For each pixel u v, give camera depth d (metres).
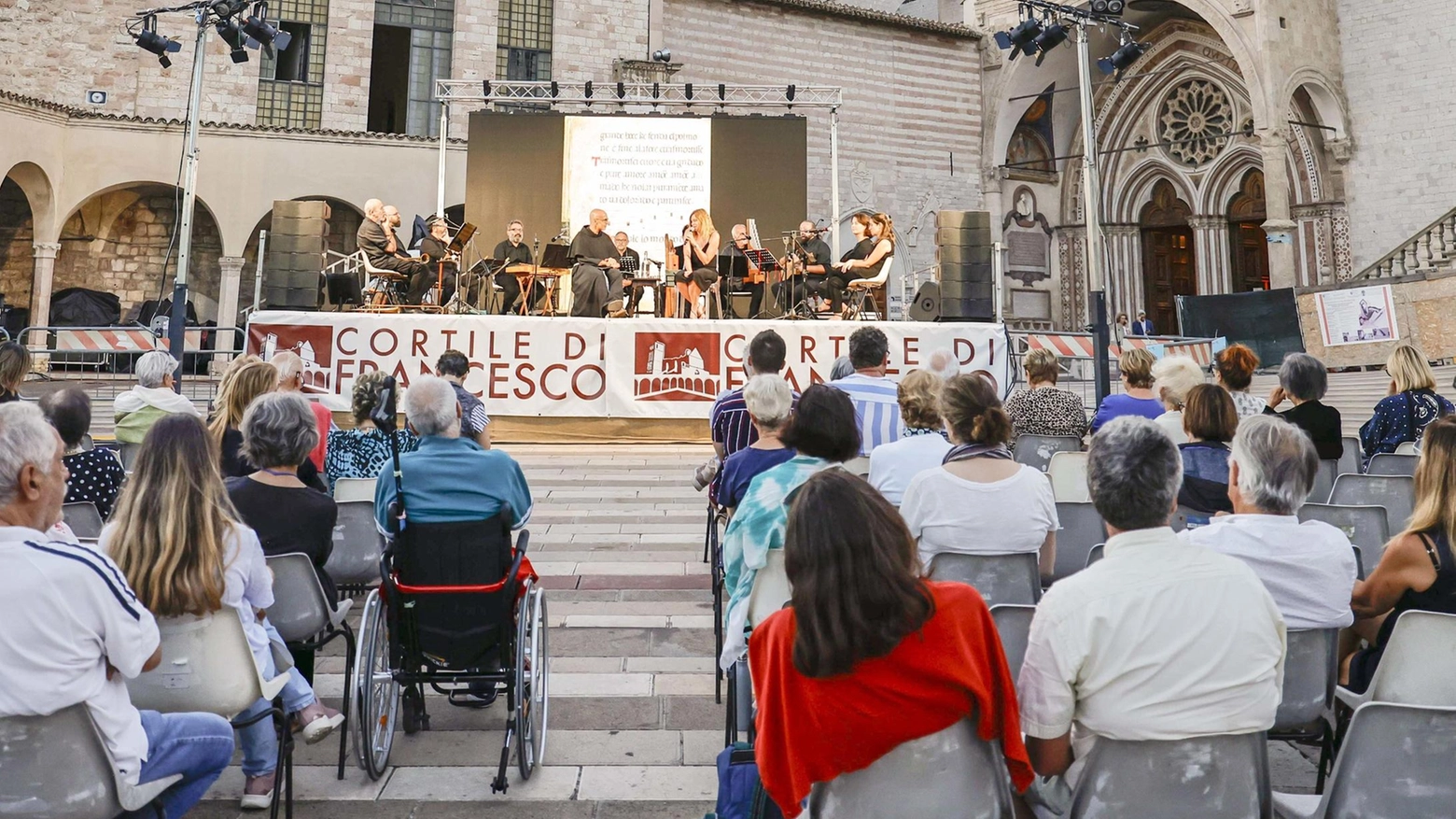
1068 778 2.60
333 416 11.80
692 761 4.20
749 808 2.64
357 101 20.91
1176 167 28.12
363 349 11.93
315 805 3.75
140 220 20.48
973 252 14.09
